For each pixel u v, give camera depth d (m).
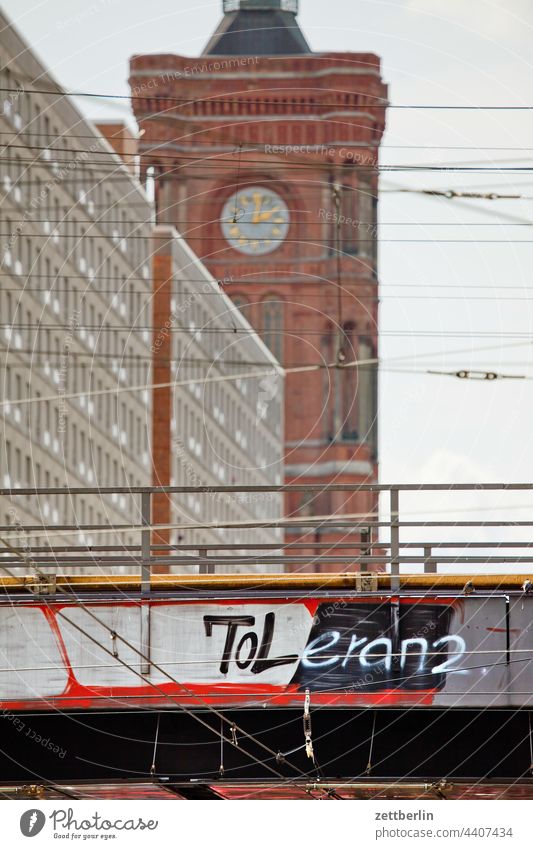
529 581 46.12
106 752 46.72
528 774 46.25
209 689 46.19
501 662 46.03
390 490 46.66
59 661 46.31
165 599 46.47
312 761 46.44
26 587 46.66
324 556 46.38
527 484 46.38
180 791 51.84
